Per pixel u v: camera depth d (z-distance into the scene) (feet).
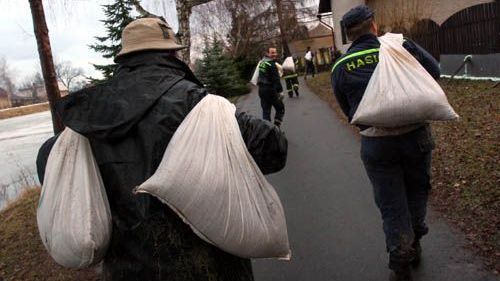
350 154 25.90
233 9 112.37
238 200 6.05
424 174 11.07
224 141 6.14
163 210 6.17
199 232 5.99
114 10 43.52
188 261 6.24
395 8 63.41
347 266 13.26
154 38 6.61
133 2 43.52
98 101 6.23
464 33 49.85
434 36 54.60
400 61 9.89
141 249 6.26
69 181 6.20
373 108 9.73
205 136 6.08
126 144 6.21
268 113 32.73
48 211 6.14
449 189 17.44
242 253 6.26
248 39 121.08
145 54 6.52
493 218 14.29
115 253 6.46
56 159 6.32
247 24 119.75
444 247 13.30
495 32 45.75
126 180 6.19
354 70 10.35
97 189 6.27
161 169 5.89
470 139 22.82
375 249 13.99
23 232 20.57
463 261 12.40
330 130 34.27
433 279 11.80
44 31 26.21
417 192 11.41
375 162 10.69
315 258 14.02
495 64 37.73
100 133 6.12
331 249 14.43
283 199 19.80
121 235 6.35
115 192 6.31
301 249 14.75
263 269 13.79
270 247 6.40
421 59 10.56
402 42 10.49
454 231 14.16
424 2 62.39
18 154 59.21
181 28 42.27
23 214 24.06
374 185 10.96
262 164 6.63
